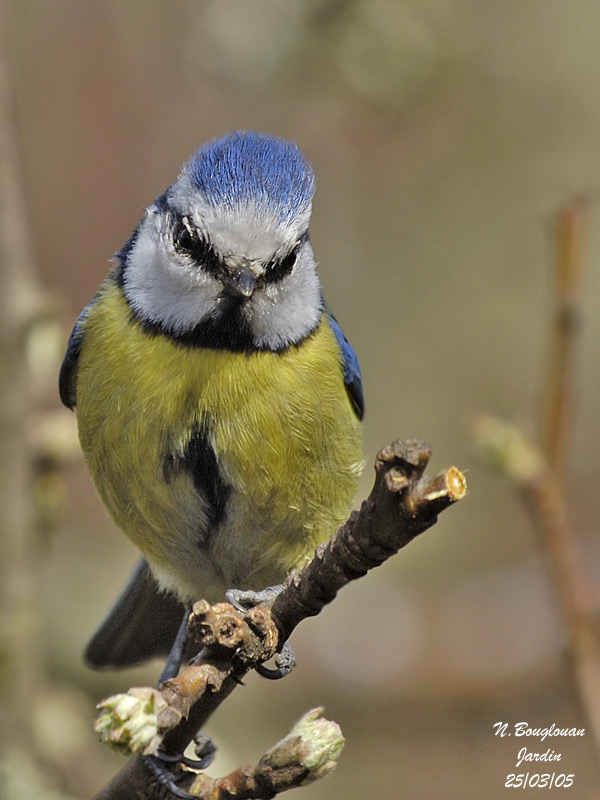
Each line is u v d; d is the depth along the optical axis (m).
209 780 5.29
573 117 13.55
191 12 13.49
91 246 12.74
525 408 13.91
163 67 13.46
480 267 14.02
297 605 5.11
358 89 11.37
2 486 8.28
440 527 13.52
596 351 14.06
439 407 13.98
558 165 13.55
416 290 14.05
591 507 13.55
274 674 6.52
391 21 11.30
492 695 11.56
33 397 8.32
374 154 13.87
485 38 13.43
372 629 11.90
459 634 11.83
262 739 11.09
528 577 12.38
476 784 11.19
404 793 11.11
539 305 14.42
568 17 13.43
